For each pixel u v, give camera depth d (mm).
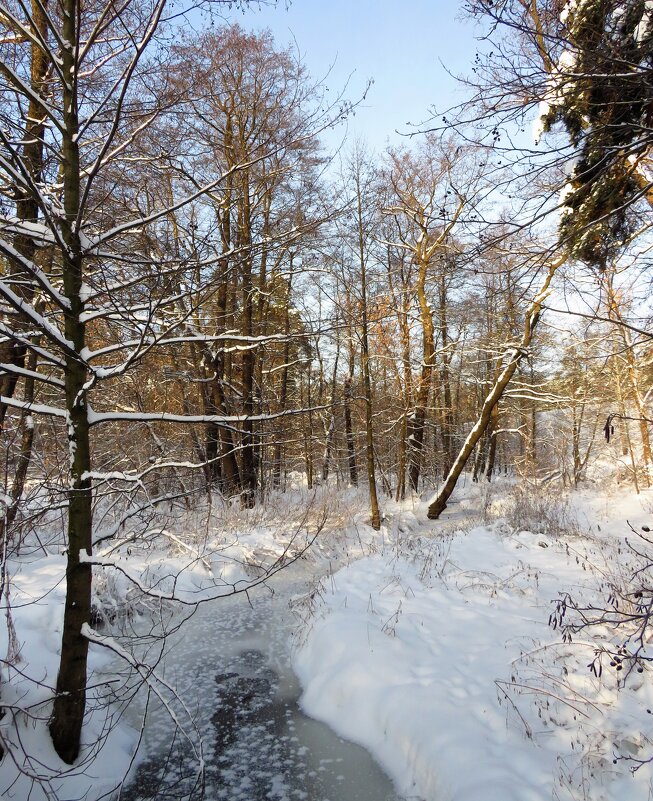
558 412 21828
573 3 2721
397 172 15023
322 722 4848
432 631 5660
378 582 7301
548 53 2838
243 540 9711
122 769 4180
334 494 15344
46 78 4820
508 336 14531
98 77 4242
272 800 3867
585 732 3805
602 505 13586
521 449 26062
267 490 14867
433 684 4625
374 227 12711
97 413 3945
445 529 12617
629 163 3529
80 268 3818
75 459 3826
